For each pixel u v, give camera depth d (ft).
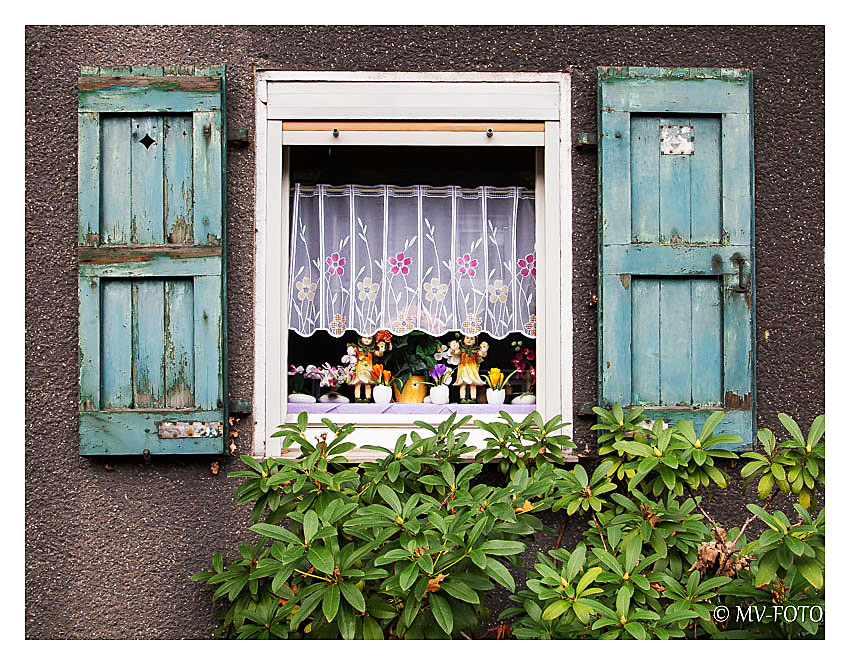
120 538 10.17
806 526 7.52
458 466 10.21
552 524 10.18
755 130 10.42
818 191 10.43
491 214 10.87
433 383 10.91
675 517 8.21
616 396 10.03
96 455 10.05
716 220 10.16
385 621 7.85
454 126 10.41
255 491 8.92
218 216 9.98
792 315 10.43
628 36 10.40
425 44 10.36
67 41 10.27
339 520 8.36
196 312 9.95
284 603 8.77
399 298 10.81
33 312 10.22
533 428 9.91
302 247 10.76
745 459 10.19
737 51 10.44
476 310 10.82
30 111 10.25
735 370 10.07
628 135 10.07
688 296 10.15
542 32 10.38
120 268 9.93
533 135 10.44
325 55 10.36
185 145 9.99
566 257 10.37
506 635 8.98
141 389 10.00
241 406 10.16
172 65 10.01
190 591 10.15
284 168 10.69
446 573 7.36
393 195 10.86
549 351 10.42
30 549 10.14
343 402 10.79
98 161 9.93
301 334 10.71
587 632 7.48
